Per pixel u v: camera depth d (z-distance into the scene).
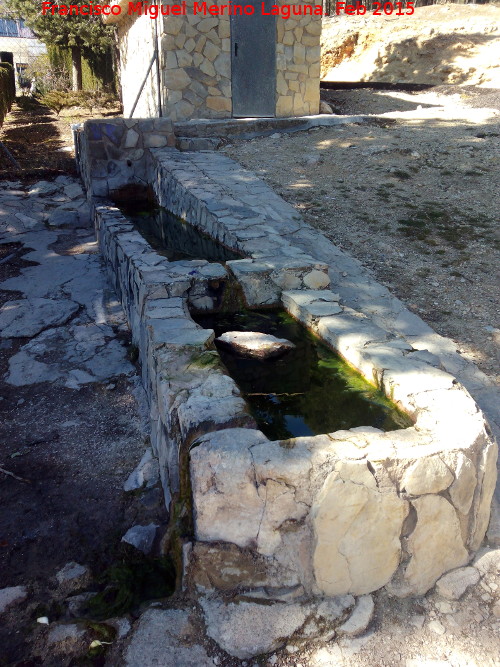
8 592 2.70
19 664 2.30
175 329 3.59
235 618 2.35
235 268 4.36
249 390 3.36
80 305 5.68
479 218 6.20
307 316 3.96
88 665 2.26
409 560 2.50
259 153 8.20
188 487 2.57
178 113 9.16
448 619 2.42
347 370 3.42
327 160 7.84
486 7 16.92
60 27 17.44
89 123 7.73
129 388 4.37
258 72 9.48
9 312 5.52
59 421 4.01
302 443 2.46
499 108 10.15
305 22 9.55
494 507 2.85
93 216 7.79
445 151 7.92
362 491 2.37
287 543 2.41
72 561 2.88
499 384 3.76
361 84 13.19
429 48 14.71
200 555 2.42
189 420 2.62
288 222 5.93
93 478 3.46
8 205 8.45
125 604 2.56
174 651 2.27
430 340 4.19
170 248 6.09
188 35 8.86
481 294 4.88
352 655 2.28
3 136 13.02
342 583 2.45
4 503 3.27
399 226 6.05
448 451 2.46
